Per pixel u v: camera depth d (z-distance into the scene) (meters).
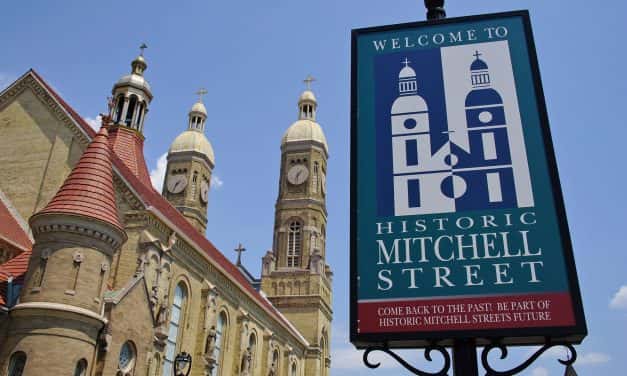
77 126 43.84
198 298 50.06
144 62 62.31
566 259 11.28
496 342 11.05
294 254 93.69
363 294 11.73
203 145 100.06
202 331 49.50
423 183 12.54
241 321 58.91
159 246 42.66
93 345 31.23
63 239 31.77
